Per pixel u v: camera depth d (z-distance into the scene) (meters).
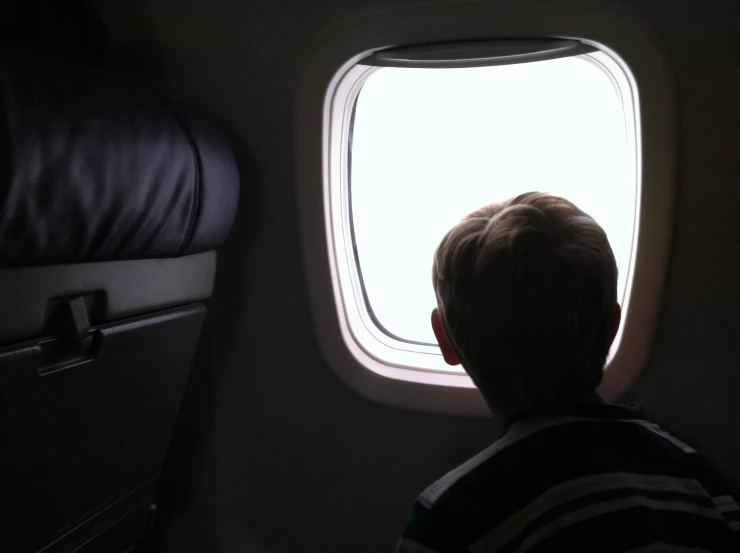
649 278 1.28
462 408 1.45
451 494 0.72
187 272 1.26
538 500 0.68
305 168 1.42
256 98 1.45
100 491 1.21
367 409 1.54
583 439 0.72
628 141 1.31
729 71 1.20
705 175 1.25
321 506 1.62
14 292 0.83
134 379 1.16
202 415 1.67
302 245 1.47
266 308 1.57
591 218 0.80
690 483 0.74
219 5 1.42
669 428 1.35
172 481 1.71
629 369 1.32
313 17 1.36
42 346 0.91
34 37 1.17
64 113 0.83
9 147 0.74
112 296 1.03
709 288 1.29
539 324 0.74
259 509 1.66
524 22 1.22
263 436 1.63
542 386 0.76
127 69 1.50
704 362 1.32
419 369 1.51
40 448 0.97
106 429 1.14
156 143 1.03
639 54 1.20
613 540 0.65
